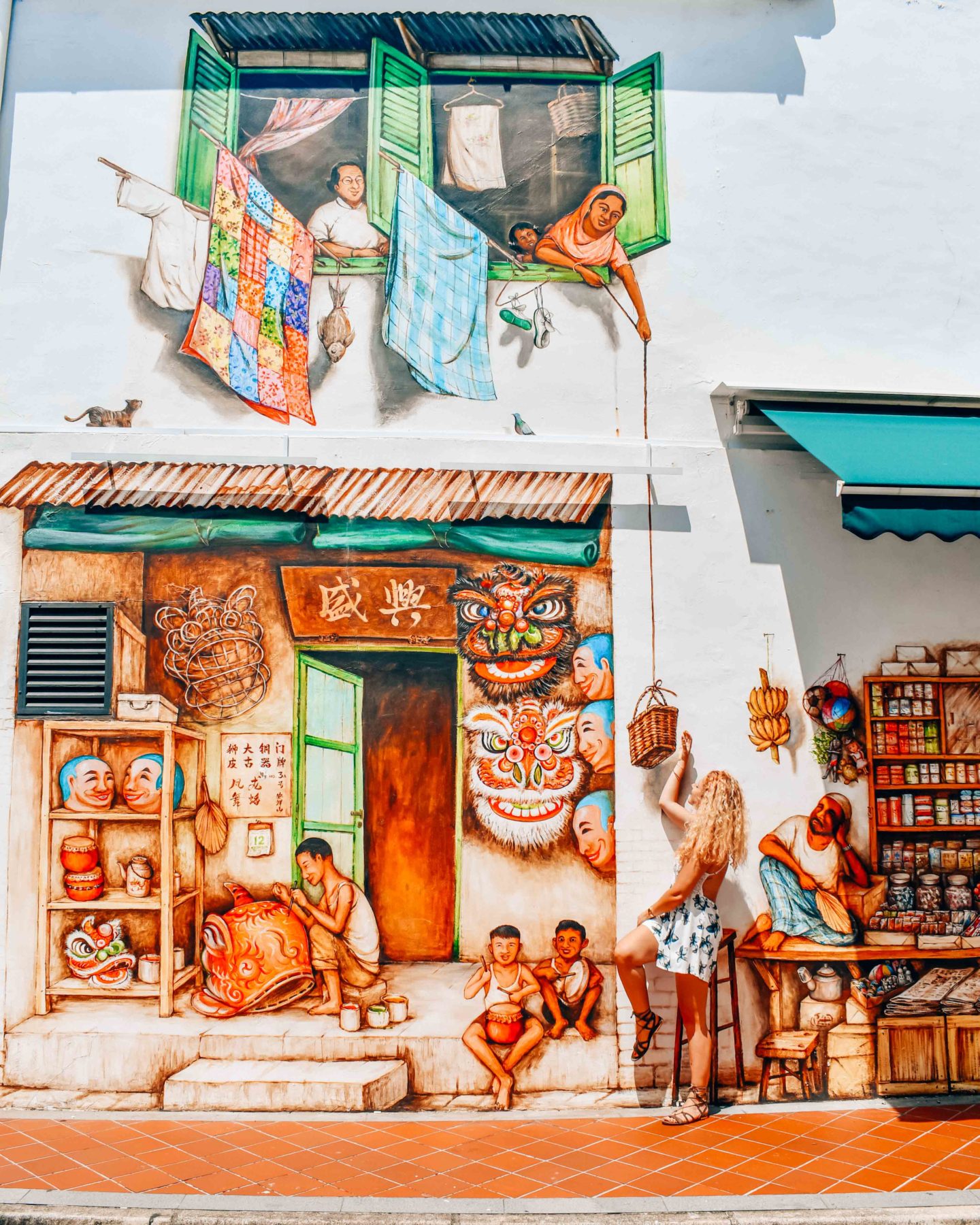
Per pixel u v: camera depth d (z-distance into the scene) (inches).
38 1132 205.5
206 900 226.4
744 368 245.4
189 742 230.1
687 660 236.7
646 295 245.3
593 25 249.9
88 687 229.3
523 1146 199.8
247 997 224.1
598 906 229.1
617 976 227.1
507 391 240.7
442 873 229.1
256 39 245.0
